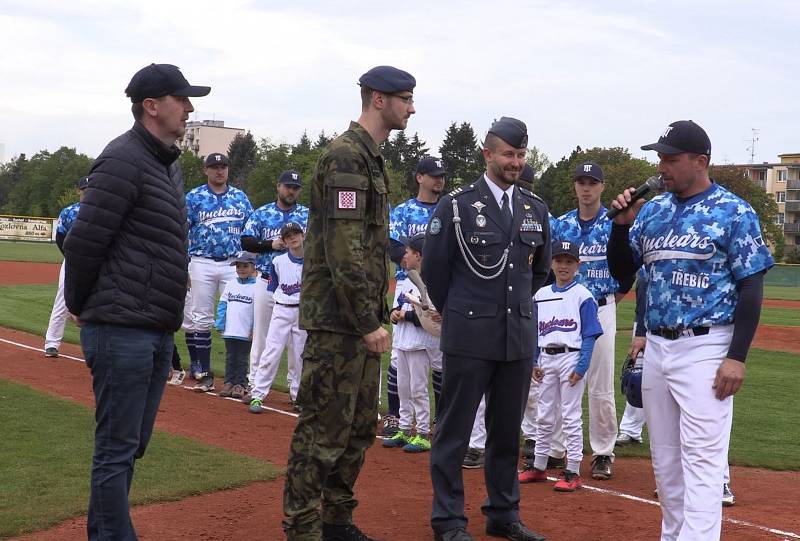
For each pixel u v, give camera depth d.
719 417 4.27
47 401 8.47
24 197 115.62
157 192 4.31
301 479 4.57
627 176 70.06
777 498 6.33
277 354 8.83
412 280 7.34
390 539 5.08
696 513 4.23
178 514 5.38
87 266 4.15
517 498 5.23
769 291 41.53
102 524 4.23
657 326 4.45
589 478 6.79
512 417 5.19
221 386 10.47
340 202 4.44
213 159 10.05
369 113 4.74
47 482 5.81
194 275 10.10
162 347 4.47
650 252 4.51
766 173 97.19
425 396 7.51
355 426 4.84
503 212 5.24
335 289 4.52
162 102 4.35
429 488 6.24
